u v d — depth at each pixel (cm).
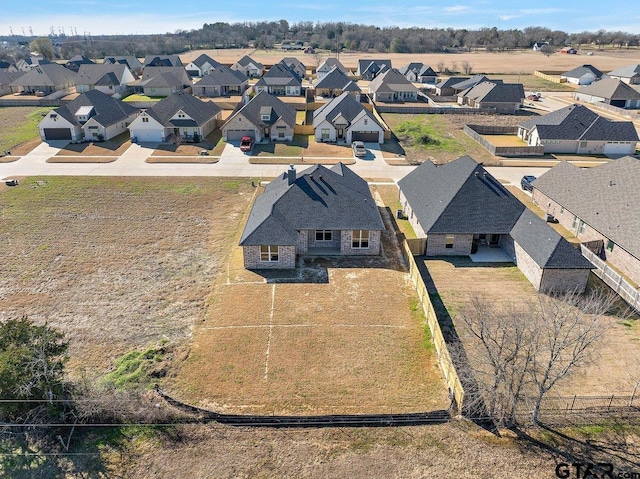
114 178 5438
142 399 2289
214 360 2577
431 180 4266
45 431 2166
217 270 3522
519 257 3519
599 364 2531
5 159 6088
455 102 10456
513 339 2266
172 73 10694
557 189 4394
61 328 2861
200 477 1944
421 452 2042
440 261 3644
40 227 4203
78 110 6988
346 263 3594
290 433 2139
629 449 2056
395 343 2708
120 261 3650
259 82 10456
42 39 17850
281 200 3709
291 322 2888
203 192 5056
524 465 1978
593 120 6656
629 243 3359
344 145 6944
